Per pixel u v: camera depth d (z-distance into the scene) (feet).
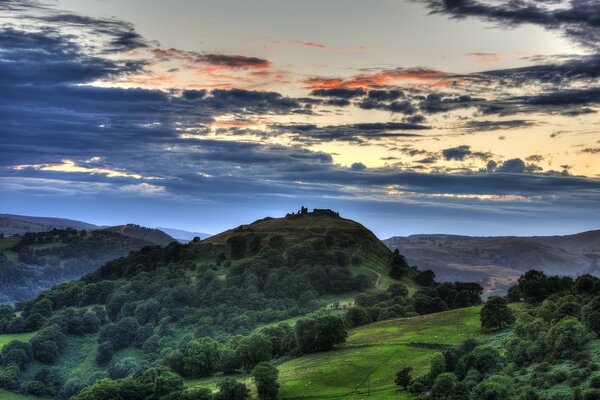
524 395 384.88
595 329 469.57
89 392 566.77
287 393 513.04
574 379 385.29
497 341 559.38
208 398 520.42
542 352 454.40
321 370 556.51
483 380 433.48
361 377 535.60
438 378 434.30
